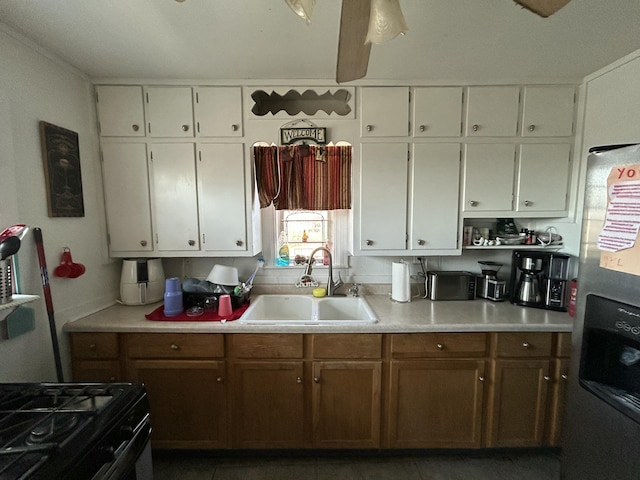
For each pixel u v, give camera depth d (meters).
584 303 1.01
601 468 0.97
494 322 1.52
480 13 1.15
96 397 0.93
